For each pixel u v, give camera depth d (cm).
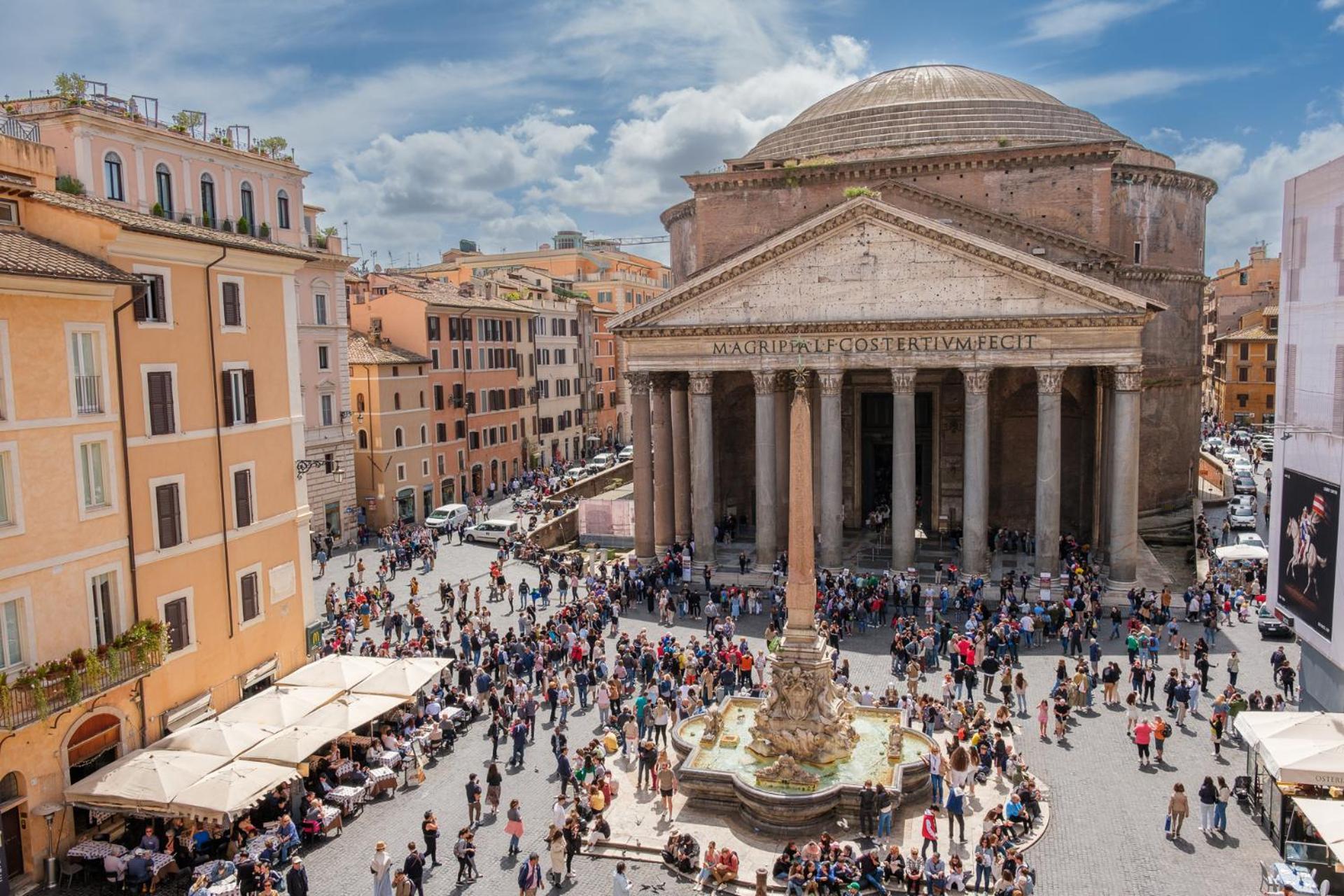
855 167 5834
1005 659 3894
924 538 6000
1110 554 4731
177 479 2981
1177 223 6675
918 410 6166
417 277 8744
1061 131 6475
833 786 2714
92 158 4450
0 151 2872
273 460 3472
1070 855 2509
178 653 2969
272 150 5797
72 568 2588
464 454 8169
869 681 3806
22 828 2420
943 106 6519
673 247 7869
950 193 5747
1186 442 6956
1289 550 3216
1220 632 4306
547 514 6850
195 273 3077
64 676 2464
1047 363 4669
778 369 5075
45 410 2519
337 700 3031
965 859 2500
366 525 7050
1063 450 5822
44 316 2520
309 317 6228
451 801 2925
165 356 2938
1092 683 3684
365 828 2762
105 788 2447
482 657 4019
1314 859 2336
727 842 2638
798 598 2919
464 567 5928
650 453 5438
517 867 2539
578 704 3681
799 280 5003
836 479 5062
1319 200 2966
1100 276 5447
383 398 6975
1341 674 2856
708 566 5169
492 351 8712
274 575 3472
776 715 2919
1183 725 3303
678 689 3591
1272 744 2512
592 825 2700
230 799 2402
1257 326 12338
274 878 2400
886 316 4869
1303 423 3095
